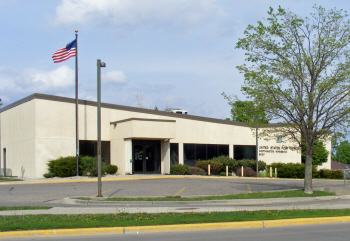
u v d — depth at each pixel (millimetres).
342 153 66062
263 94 18406
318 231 10484
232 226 11023
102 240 9273
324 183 27547
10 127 32656
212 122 37094
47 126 27938
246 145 39562
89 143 30250
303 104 18188
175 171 31297
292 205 15773
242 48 19156
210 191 19969
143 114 33219
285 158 40594
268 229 10805
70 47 27531
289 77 18422
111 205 15344
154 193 18906
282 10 18531
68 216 11852
